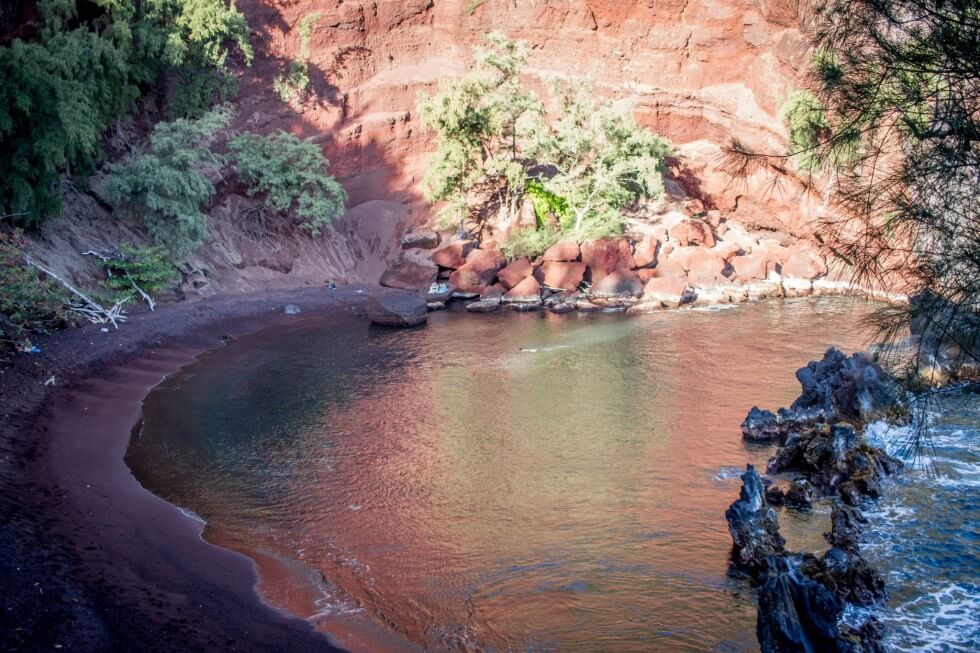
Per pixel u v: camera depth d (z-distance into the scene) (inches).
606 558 704.4
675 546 722.2
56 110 1350.9
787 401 1160.2
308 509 825.5
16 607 546.3
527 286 2017.7
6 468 830.5
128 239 1742.1
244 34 2089.1
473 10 2440.9
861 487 799.1
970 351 397.1
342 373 1386.6
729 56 2432.3
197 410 1171.3
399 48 2429.9
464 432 1069.1
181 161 1736.0
